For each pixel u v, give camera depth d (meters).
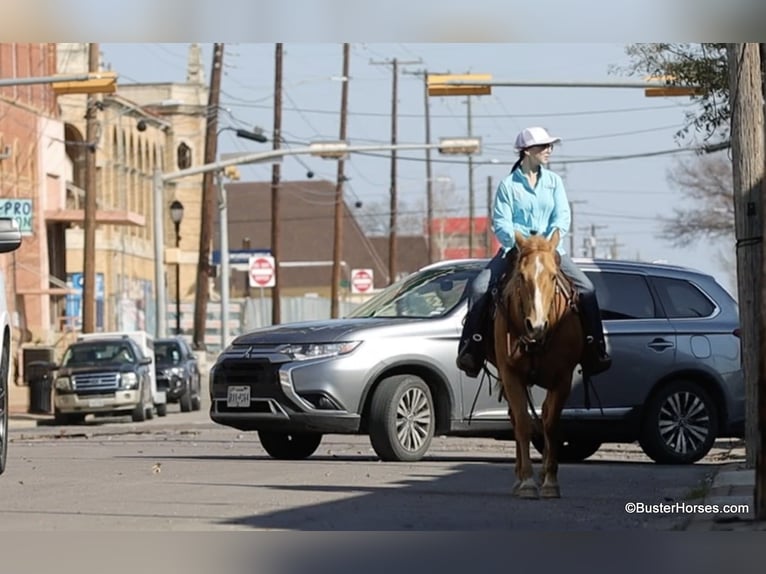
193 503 13.55
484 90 32.41
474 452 21.56
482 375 18.95
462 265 19.66
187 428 31.00
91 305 47.59
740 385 19.95
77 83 33.66
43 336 54.91
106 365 38.94
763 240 11.31
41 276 55.75
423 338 18.75
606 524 12.17
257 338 19.03
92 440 26.02
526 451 14.04
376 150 43.84
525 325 13.19
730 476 16.09
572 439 19.92
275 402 18.53
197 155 89.94
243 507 13.23
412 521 12.26
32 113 55.62
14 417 40.91
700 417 19.78
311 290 130.00
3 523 12.23
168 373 45.12
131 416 39.88
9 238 16.19
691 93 30.38
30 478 16.45
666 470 17.95
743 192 17.42
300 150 44.19
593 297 14.16
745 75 17.38
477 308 14.55
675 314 19.86
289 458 19.83
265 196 134.25
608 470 17.84
